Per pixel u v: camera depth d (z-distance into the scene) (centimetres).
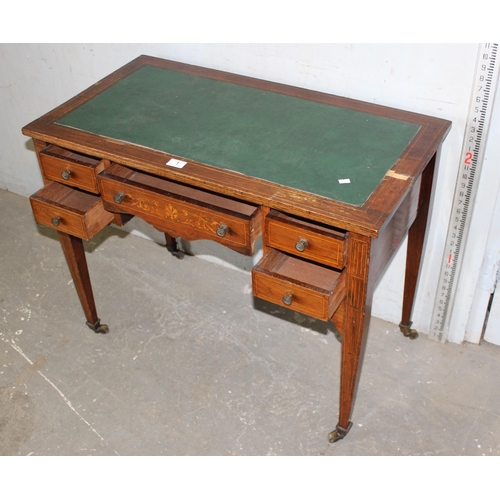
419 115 203
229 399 235
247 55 226
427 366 243
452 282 234
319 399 233
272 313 267
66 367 248
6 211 329
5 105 304
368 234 161
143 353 253
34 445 222
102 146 195
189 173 181
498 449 215
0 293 281
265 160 185
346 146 190
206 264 294
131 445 221
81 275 243
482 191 211
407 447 217
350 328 188
